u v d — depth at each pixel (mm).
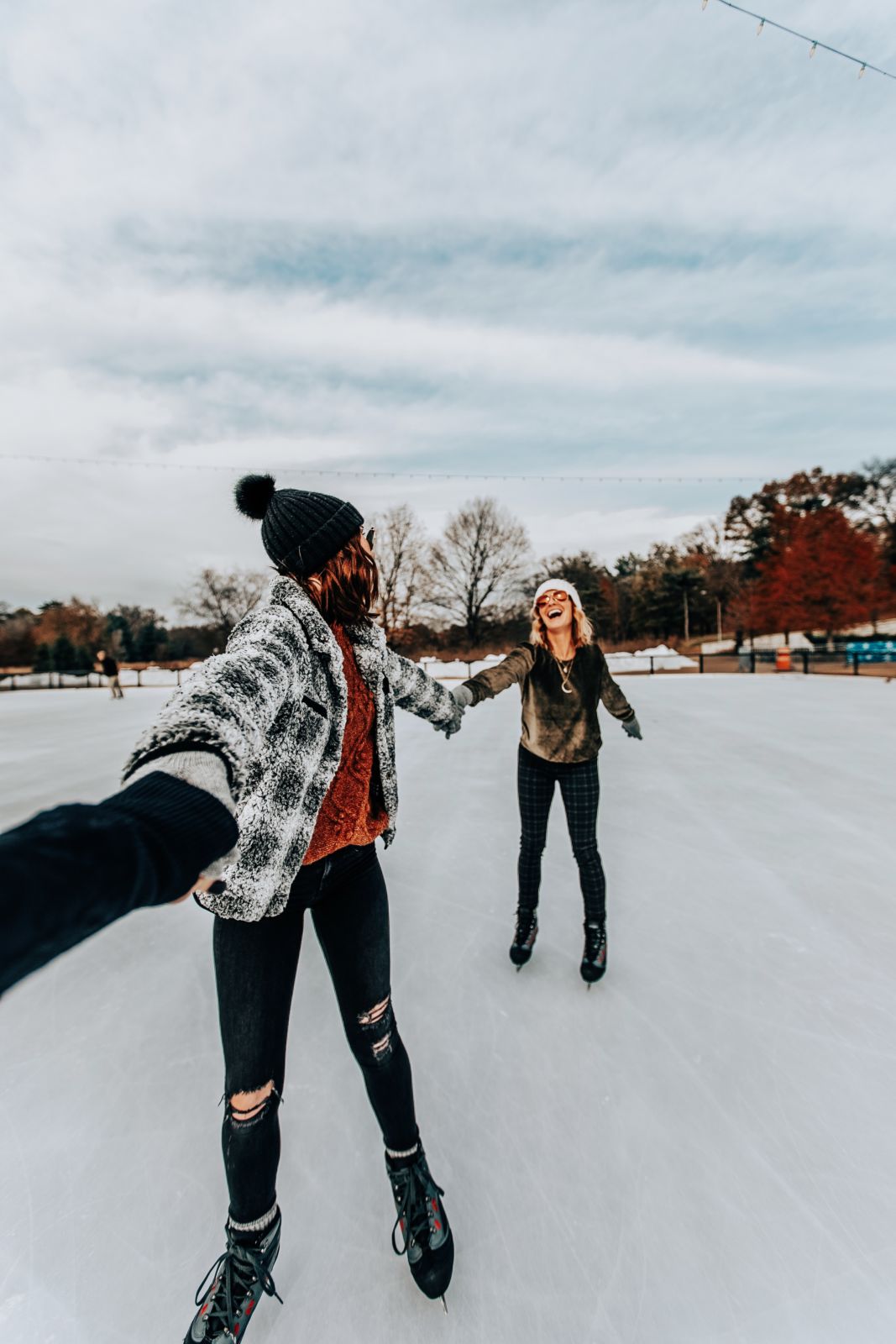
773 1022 1963
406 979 2256
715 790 4652
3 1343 1118
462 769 5750
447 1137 1552
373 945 1180
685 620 49375
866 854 3305
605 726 7996
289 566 1081
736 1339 1100
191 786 548
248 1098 1038
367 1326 1142
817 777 4992
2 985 322
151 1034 1994
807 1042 1865
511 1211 1358
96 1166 1488
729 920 2637
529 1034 1935
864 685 13734
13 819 4488
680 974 2248
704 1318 1137
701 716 8734
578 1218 1338
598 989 2168
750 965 2289
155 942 2637
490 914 2760
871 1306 1145
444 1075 1765
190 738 602
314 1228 1335
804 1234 1285
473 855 3473
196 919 2889
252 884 919
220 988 1049
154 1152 1531
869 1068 1752
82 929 380
